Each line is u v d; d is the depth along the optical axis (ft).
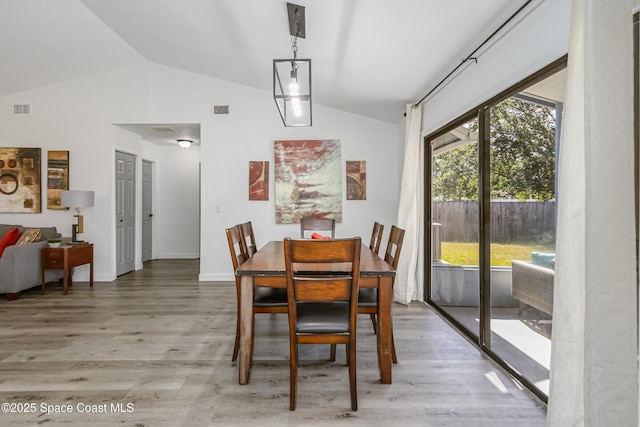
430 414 5.71
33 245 13.24
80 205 14.16
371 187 15.85
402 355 7.99
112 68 15.31
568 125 4.37
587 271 3.63
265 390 6.45
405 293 12.29
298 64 11.71
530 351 7.71
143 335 9.16
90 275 14.96
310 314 6.38
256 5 8.79
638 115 3.94
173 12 10.43
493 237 8.29
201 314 10.96
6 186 15.29
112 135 15.84
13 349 8.23
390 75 10.87
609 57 3.46
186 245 22.99
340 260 5.68
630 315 3.34
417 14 7.36
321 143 15.69
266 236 15.81
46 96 15.46
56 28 11.78
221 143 15.69
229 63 13.47
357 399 6.13
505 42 7.28
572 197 4.33
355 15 8.00
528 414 5.71
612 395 3.40
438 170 12.12
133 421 5.49
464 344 8.64
